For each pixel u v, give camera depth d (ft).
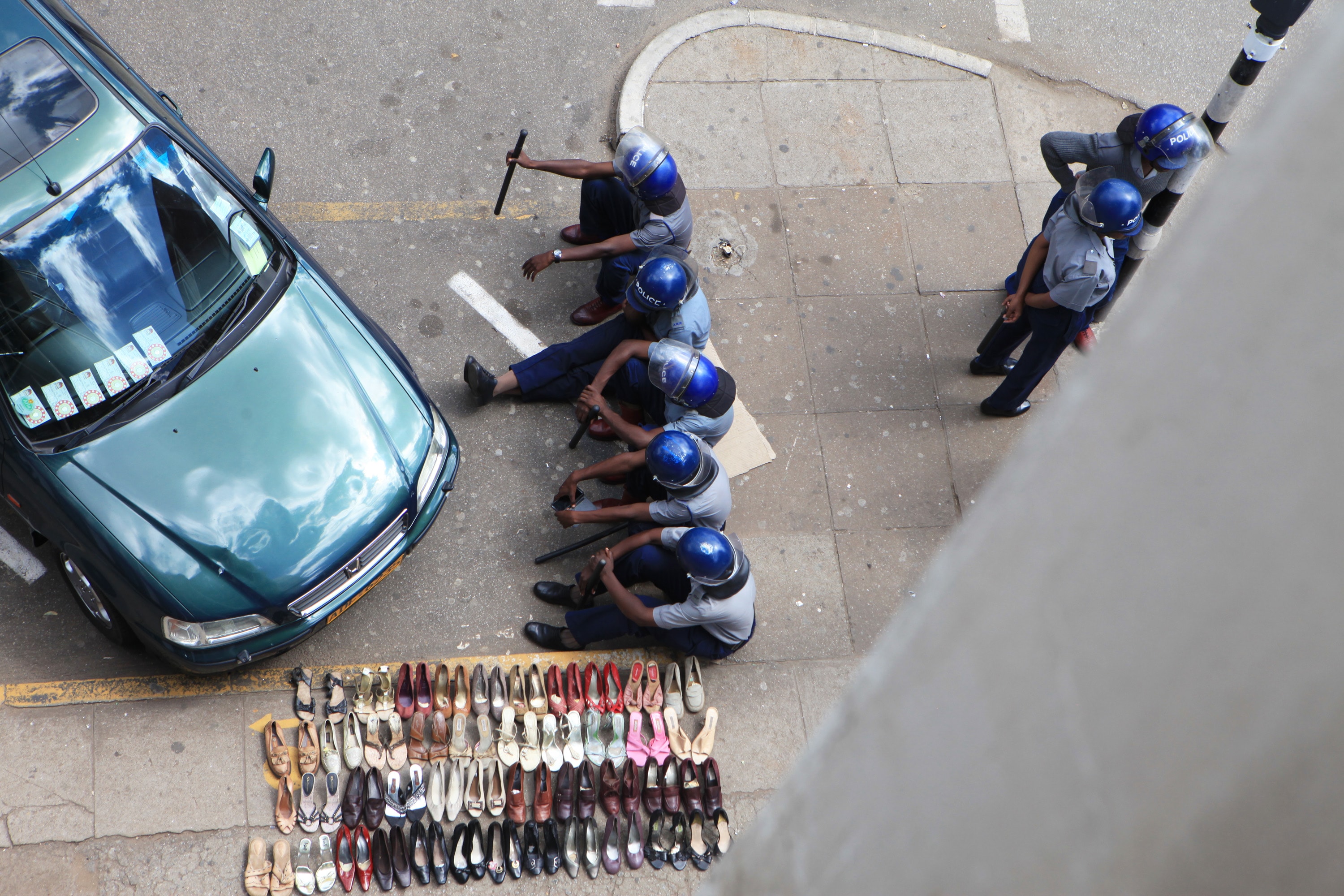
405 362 17.20
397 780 16.47
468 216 21.93
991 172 24.32
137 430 15.01
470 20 24.04
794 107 24.34
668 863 16.56
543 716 17.46
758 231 22.76
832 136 24.14
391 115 22.66
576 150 23.18
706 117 23.85
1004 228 23.65
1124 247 20.01
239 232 16.42
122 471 14.78
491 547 18.75
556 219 22.26
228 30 22.86
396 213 21.70
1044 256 18.60
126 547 14.48
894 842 2.13
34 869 15.34
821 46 25.21
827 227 23.06
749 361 21.30
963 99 25.13
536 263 18.75
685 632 17.16
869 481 20.43
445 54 23.56
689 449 15.94
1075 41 26.35
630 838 16.49
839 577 19.44
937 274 22.86
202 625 14.67
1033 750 1.75
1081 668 1.65
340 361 16.25
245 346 15.79
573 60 24.12
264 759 16.52
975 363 21.52
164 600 14.47
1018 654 1.82
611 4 24.93
